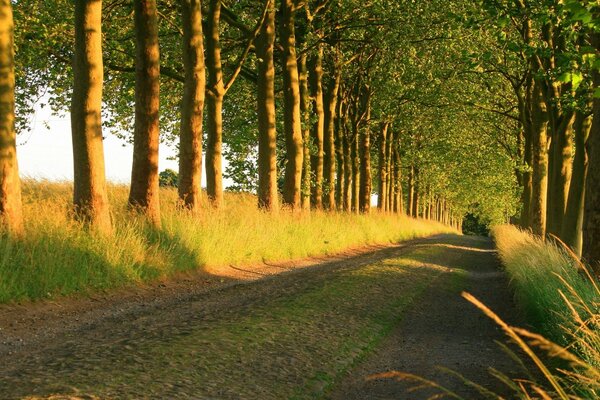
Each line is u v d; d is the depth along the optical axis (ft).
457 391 27.30
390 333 39.29
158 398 20.74
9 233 40.14
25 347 29.76
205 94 80.28
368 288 52.39
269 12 88.53
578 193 57.82
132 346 27.43
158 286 49.24
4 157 41.52
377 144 184.24
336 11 100.99
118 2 84.58
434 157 174.09
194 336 29.81
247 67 102.94
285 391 24.49
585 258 40.52
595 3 28.53
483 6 47.52
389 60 104.27
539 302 39.32
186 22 69.46
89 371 23.00
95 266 44.93
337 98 132.67
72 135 50.60
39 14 78.89
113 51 87.61
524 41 73.15
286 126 96.32
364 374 29.60
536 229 90.63
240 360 26.94
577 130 57.88
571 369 26.94
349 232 107.86
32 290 38.68
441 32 93.30
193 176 69.05
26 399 19.22
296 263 75.72
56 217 46.21
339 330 35.88
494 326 43.37
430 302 52.54
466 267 89.81
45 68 86.12
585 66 39.96
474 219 441.68
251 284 54.34
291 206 95.25
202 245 59.36
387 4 93.15
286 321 35.50
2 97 41.52
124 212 57.21
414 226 176.86
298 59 107.04
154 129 58.65
